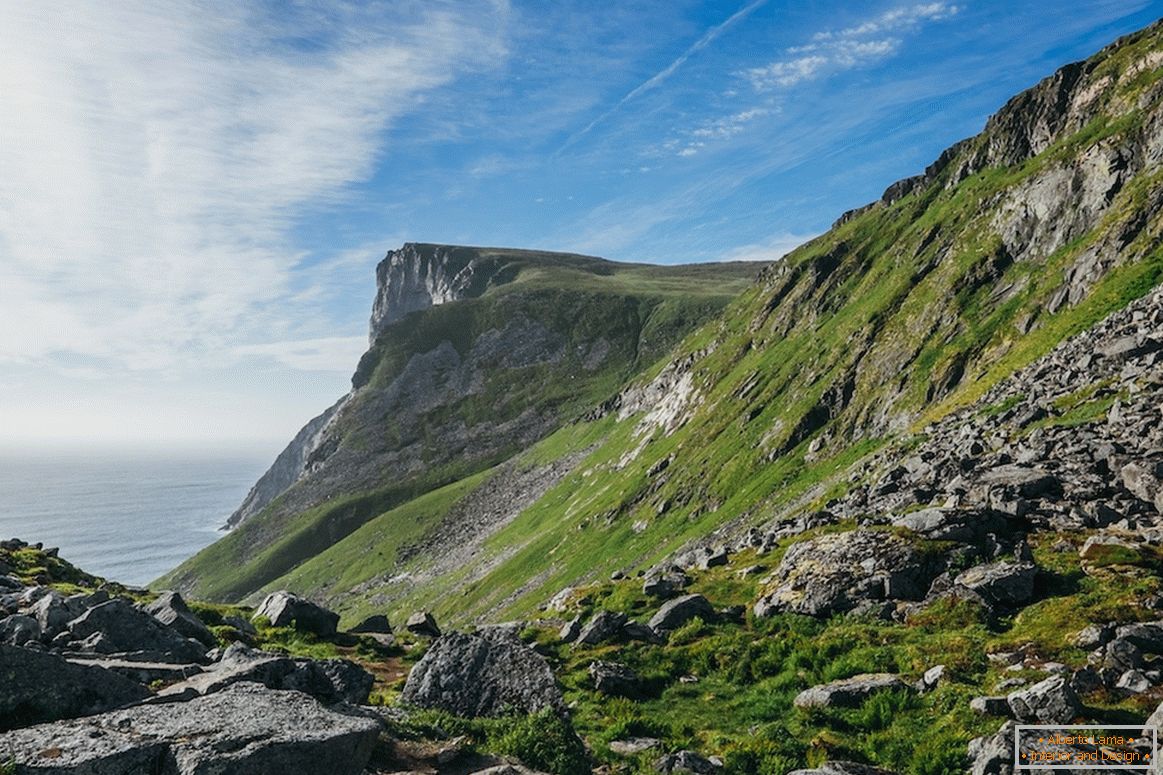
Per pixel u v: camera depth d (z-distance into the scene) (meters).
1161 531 22.19
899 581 23.44
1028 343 62.62
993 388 53.94
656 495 113.81
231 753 8.94
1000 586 20.94
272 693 11.55
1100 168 78.25
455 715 16.95
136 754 8.81
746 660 21.50
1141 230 63.09
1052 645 17.19
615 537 109.12
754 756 15.03
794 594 25.23
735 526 80.44
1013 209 89.94
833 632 21.86
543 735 14.20
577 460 188.62
